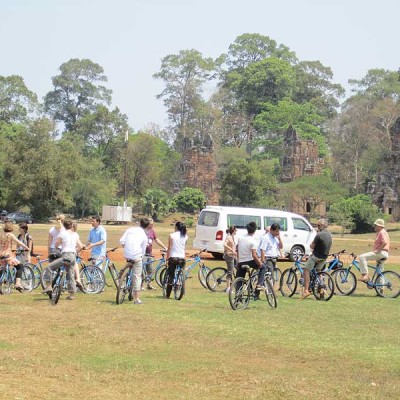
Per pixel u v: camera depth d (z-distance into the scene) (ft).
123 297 104.27
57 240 105.50
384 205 539.70
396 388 62.39
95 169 602.85
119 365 67.77
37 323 86.48
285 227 187.73
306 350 75.46
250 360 71.15
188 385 61.93
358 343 79.77
